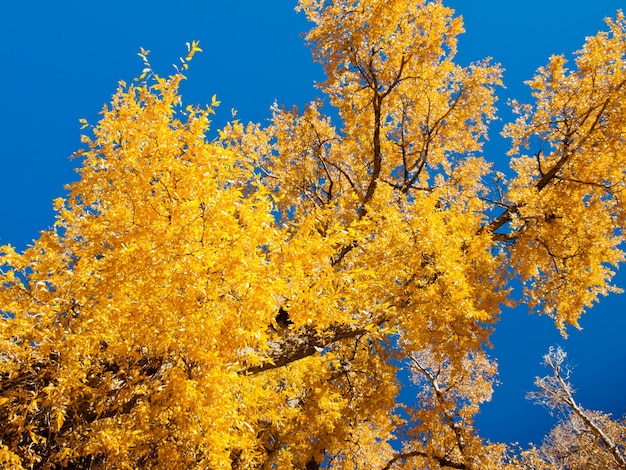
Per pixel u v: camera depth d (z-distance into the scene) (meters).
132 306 3.14
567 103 8.08
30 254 3.35
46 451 3.16
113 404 3.35
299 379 6.89
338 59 9.13
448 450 9.10
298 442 7.23
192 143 3.27
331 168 10.93
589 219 7.68
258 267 3.18
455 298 4.95
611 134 7.39
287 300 3.60
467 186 10.31
